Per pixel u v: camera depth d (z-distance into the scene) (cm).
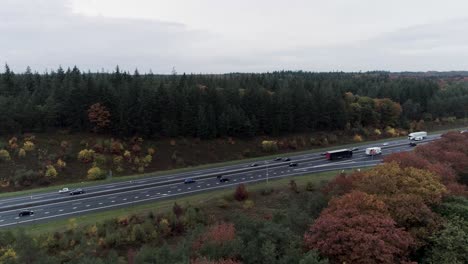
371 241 3200
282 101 12706
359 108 14350
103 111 10506
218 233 3844
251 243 3291
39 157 9206
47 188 8275
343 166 9512
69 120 10556
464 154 6762
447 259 3406
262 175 8900
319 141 12650
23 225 6062
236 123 11869
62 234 5466
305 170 9238
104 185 8506
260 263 3108
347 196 4075
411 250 3612
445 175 5272
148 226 5653
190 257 3281
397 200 3994
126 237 5431
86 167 9375
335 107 13675
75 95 10631
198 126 11369
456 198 4450
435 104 16462
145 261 3547
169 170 9875
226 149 11375
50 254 5034
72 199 7469
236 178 8719
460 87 19675
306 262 2772
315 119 13325
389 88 17175
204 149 11125
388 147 11912
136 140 10662
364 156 10725
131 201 7219
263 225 3766
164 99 11281
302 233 3934
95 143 10162
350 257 3209
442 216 4066
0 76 12238
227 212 6544
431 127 15562
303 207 5306
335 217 3603
